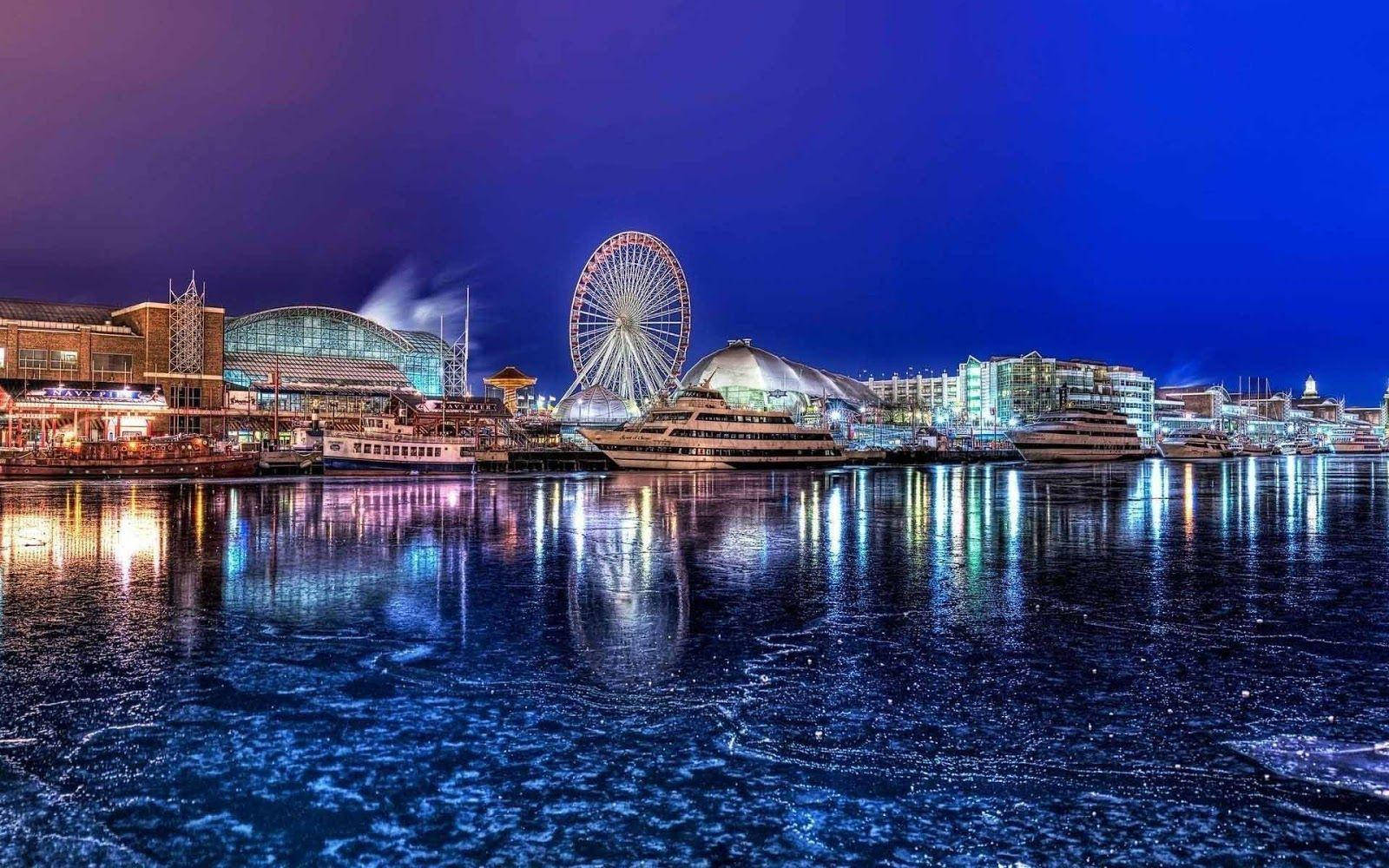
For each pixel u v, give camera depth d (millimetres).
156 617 21656
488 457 113625
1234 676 16453
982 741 13125
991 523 45781
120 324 143875
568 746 12969
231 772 12094
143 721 14031
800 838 10211
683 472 118250
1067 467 142125
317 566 30234
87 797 11344
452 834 10359
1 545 35719
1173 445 191000
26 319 136000
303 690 15633
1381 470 125500
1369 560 32031
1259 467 141375
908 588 25969
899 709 14547
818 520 48031
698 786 11609
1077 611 22500
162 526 43406
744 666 17219
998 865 9617
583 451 125438
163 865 9695
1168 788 11477
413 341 182875
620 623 21016
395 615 21875
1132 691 15508
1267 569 29688
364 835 10352
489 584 26531
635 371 134750
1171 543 37031
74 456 94062
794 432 130250
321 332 169875
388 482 89125
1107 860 9703
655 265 137000
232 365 153750
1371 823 10508
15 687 15828
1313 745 12914
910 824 10562
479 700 15094
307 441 118750
